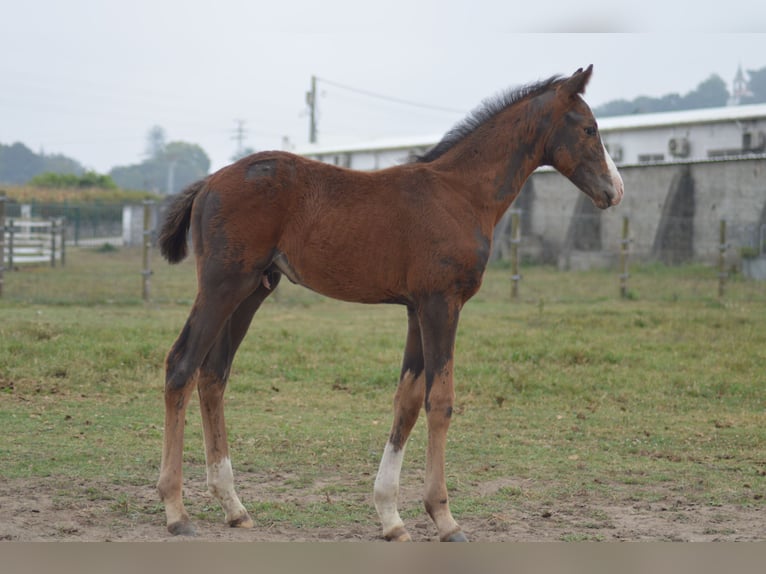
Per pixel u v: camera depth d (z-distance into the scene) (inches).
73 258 1110.4
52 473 227.0
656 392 354.0
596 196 205.3
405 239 187.8
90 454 246.5
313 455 257.0
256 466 244.4
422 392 193.6
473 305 629.9
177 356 187.2
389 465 191.2
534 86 206.1
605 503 218.8
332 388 353.1
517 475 242.7
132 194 1622.8
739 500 221.8
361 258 188.2
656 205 1056.2
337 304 653.3
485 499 219.6
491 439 282.8
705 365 404.8
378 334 475.8
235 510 194.4
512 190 201.0
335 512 206.7
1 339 388.5
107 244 1246.3
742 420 314.2
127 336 418.9
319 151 1552.7
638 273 973.2
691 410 330.3
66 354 370.0
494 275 954.7
